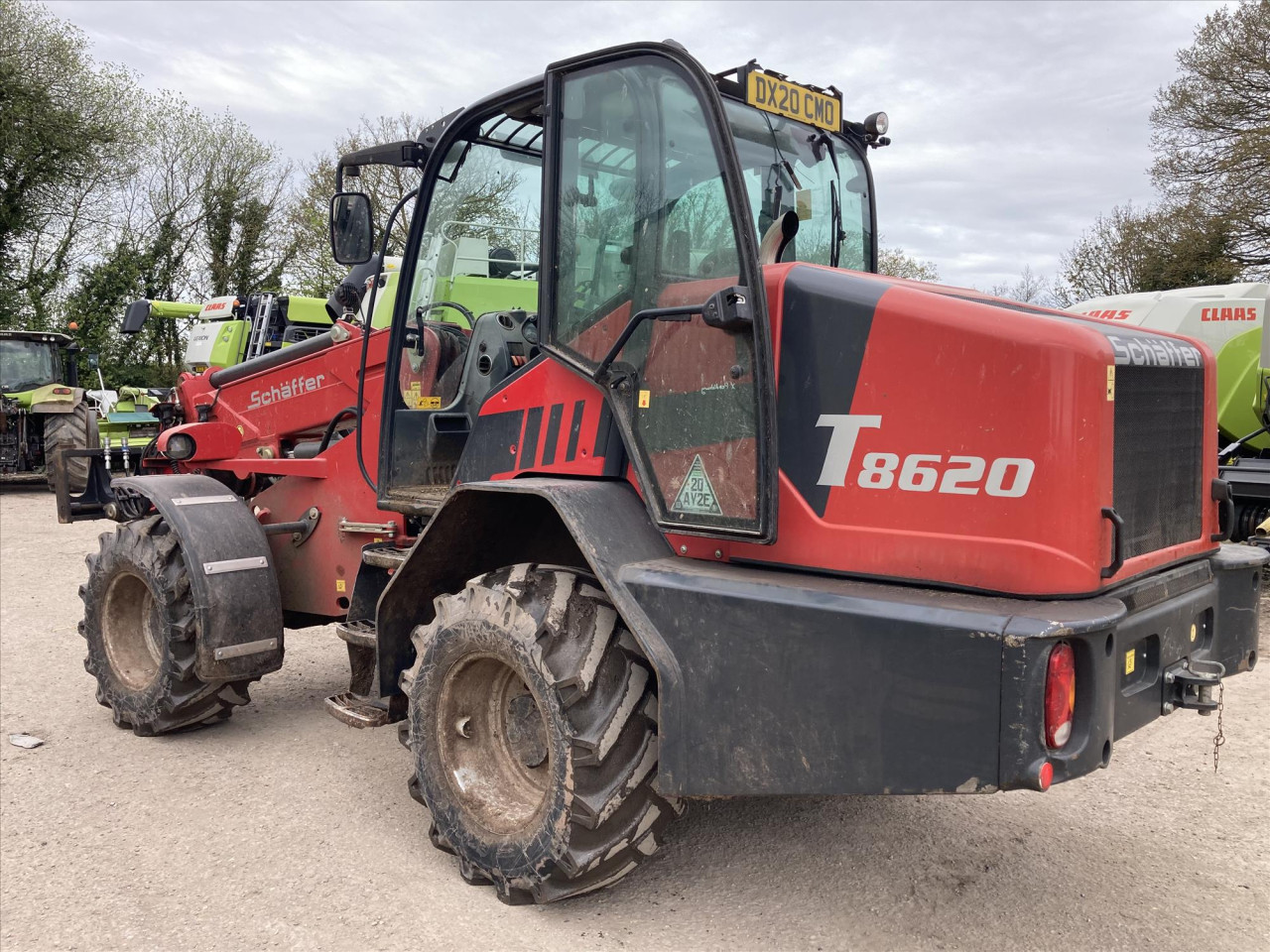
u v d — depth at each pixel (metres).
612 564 2.66
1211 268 19.36
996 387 2.26
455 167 3.71
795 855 3.20
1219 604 2.97
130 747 4.22
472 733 3.07
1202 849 3.23
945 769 2.18
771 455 2.49
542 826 2.70
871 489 2.44
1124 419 2.46
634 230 2.82
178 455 4.66
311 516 4.34
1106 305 8.78
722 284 2.59
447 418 3.82
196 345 12.00
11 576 8.11
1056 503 2.21
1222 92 19.80
